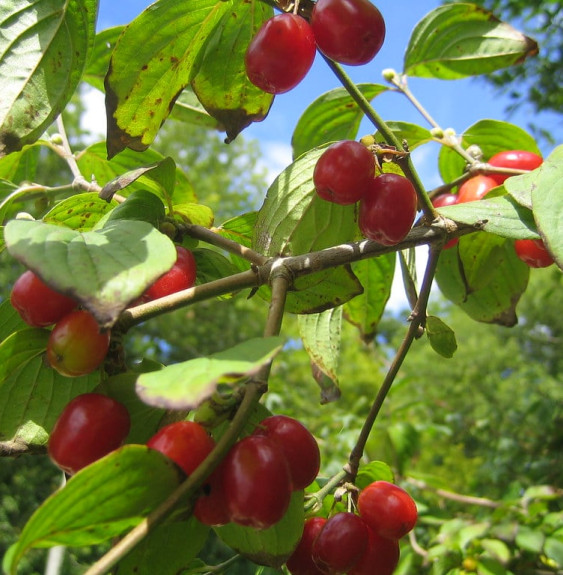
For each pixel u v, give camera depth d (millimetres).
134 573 119
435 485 391
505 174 205
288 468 103
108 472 88
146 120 160
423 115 225
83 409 110
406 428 407
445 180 246
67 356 113
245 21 156
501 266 224
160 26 149
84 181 221
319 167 137
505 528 348
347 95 231
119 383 116
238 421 98
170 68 156
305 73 136
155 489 95
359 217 141
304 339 210
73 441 108
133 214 155
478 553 343
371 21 128
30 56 142
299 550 145
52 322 119
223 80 167
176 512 99
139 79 155
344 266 167
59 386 137
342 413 651
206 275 173
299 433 115
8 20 140
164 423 123
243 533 134
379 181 137
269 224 170
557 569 360
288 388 720
